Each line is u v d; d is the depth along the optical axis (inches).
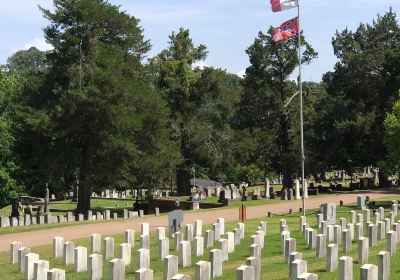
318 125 2778.1
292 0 1483.8
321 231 1020.5
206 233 932.0
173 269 636.1
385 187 2701.8
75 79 1919.3
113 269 617.0
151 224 1448.1
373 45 2834.6
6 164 2107.5
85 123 1914.4
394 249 813.2
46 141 1996.8
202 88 2800.2
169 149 2159.2
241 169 3545.8
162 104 2107.5
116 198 2930.6
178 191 2869.1
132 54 2251.5
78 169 2060.8
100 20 2065.7
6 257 924.0
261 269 729.6
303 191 1391.5
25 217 1562.5
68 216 1678.2
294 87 2805.1
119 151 1952.5
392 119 1788.9
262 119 2832.2
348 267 583.2
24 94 2047.2
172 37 2901.1
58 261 837.2
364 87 2746.1
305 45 2770.7
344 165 2760.8
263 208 1881.2
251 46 2810.0
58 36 1985.7
